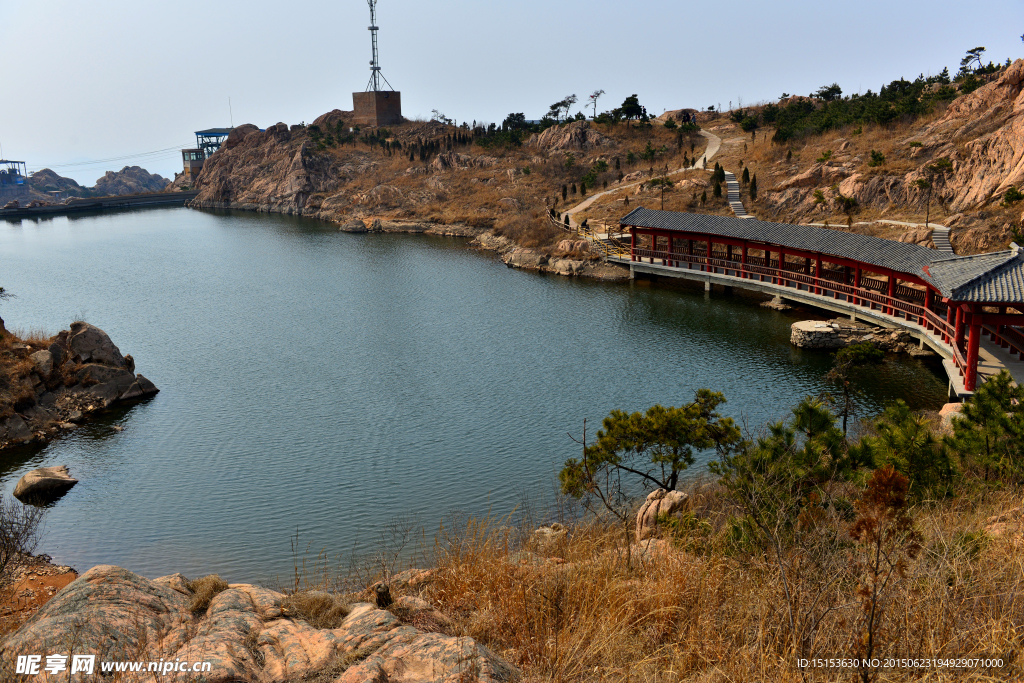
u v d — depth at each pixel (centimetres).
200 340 5944
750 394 4188
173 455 3669
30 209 19225
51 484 3234
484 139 15212
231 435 3912
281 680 575
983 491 1446
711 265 7094
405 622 763
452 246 10925
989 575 745
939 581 710
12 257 11125
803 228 6203
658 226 7469
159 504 3116
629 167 12156
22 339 4728
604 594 821
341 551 2606
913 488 1459
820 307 6116
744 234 6638
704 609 774
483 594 877
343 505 3019
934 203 7306
